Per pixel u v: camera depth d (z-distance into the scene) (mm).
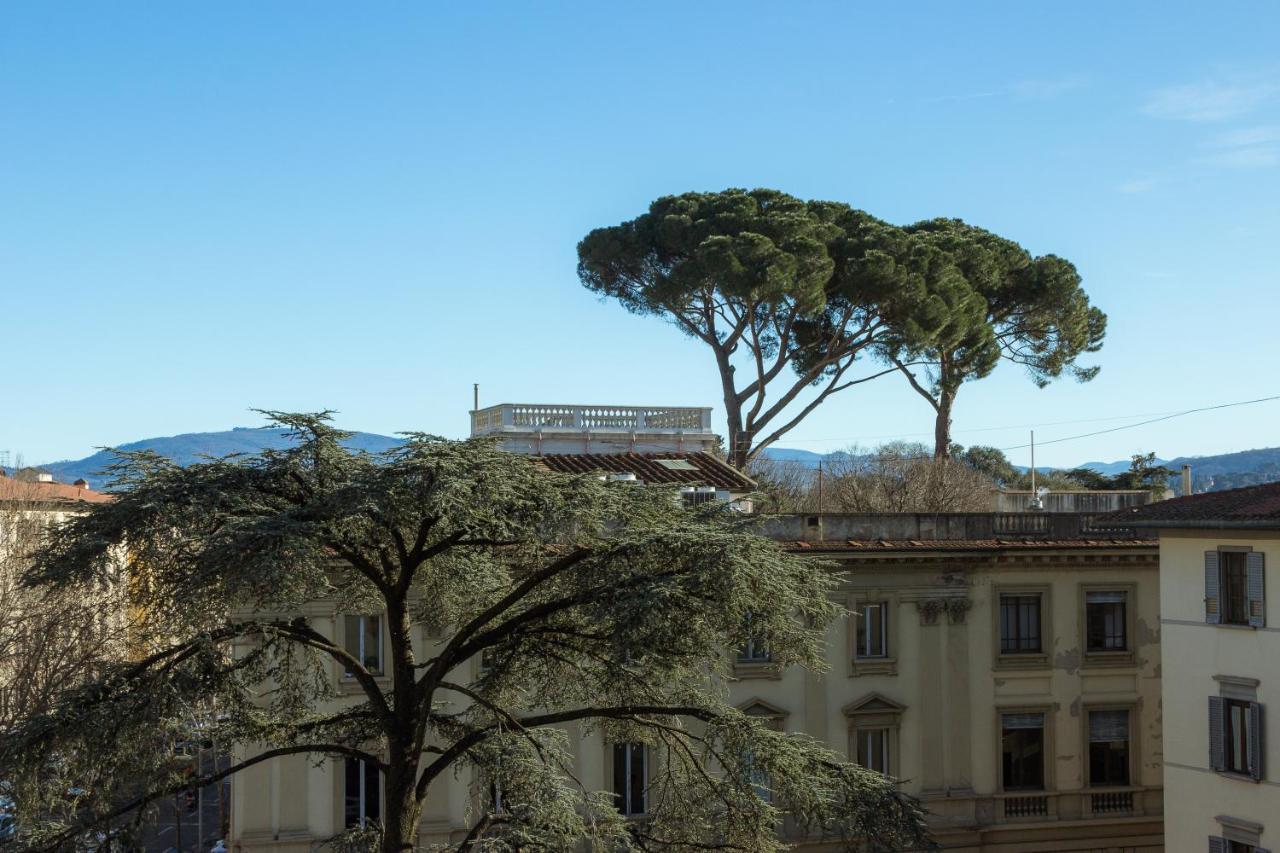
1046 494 50688
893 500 65125
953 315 55062
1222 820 31922
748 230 54062
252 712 21812
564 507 20234
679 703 22766
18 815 19250
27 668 40344
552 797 20703
